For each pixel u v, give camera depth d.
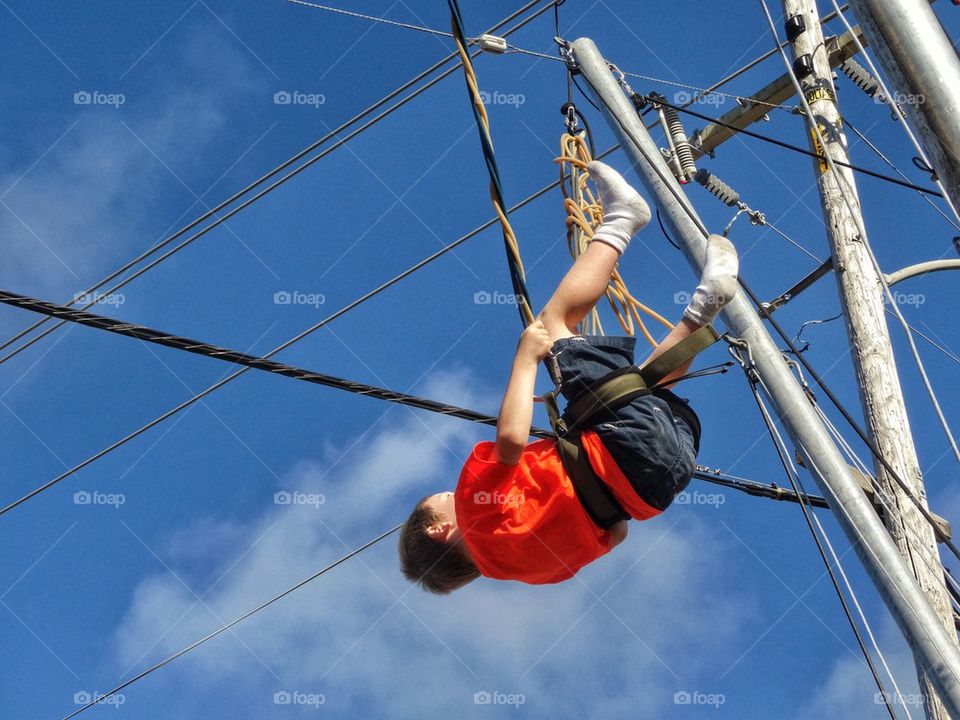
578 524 4.23
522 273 4.38
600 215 5.46
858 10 4.28
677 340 4.30
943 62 4.18
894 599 5.00
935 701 6.00
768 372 5.39
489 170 4.43
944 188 4.23
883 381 7.05
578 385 4.25
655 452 4.16
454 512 4.61
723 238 4.50
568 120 5.65
